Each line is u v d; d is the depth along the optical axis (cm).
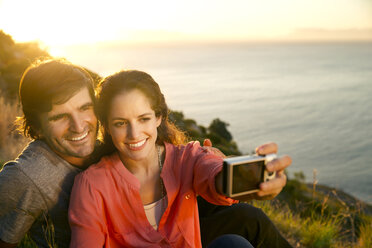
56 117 146
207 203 202
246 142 11781
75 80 146
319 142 12119
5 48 1164
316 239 400
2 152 455
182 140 183
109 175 150
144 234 149
